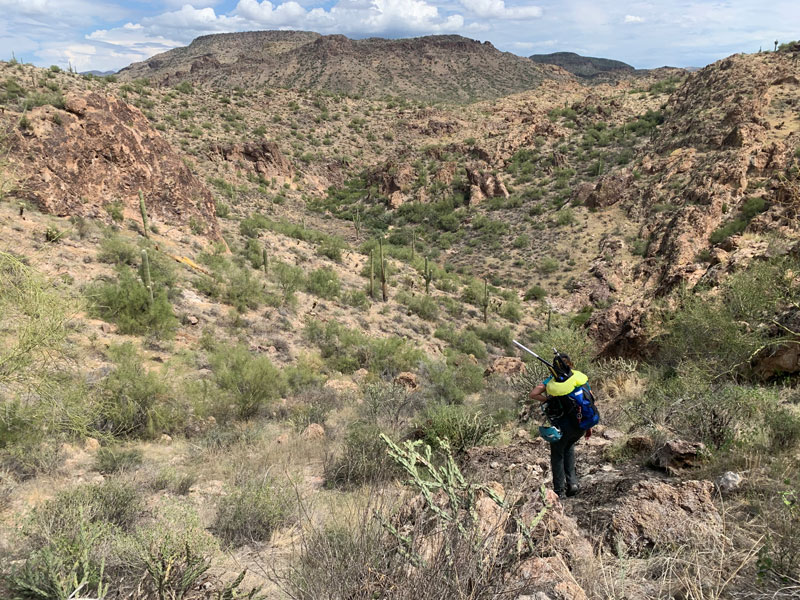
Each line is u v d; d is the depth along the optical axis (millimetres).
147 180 33688
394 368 24422
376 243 60219
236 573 3988
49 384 5125
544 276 68500
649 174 80750
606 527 3602
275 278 35625
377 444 7043
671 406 6637
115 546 3861
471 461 6273
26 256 5383
